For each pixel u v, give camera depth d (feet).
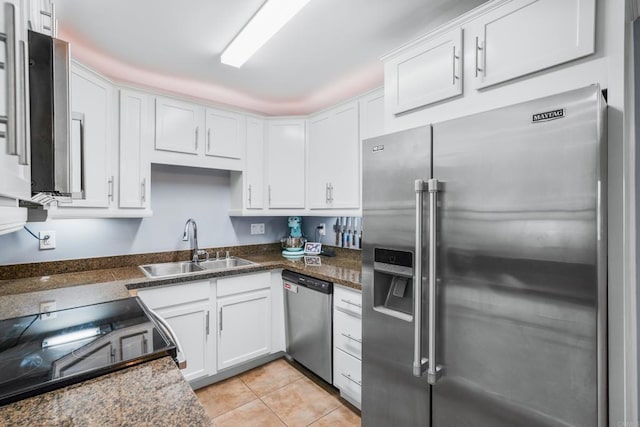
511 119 3.50
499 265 3.59
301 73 7.56
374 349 5.17
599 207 2.93
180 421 2.18
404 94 5.33
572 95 3.07
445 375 4.14
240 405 6.80
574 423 3.07
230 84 8.22
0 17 1.40
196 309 7.18
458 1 5.00
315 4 5.09
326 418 6.39
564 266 3.12
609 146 3.24
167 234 8.68
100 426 2.12
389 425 4.97
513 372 3.49
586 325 2.99
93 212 6.37
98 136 6.39
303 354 8.01
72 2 4.92
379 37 6.04
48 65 2.36
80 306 4.76
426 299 4.32
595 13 3.38
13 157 1.66
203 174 9.36
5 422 2.16
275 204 9.36
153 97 7.45
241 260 9.23
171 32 5.78
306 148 9.19
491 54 4.22
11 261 6.54
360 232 8.98
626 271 3.14
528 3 3.87
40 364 2.92
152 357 3.14
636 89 3.31
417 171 4.46
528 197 3.36
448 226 4.09
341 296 6.86
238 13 5.24
